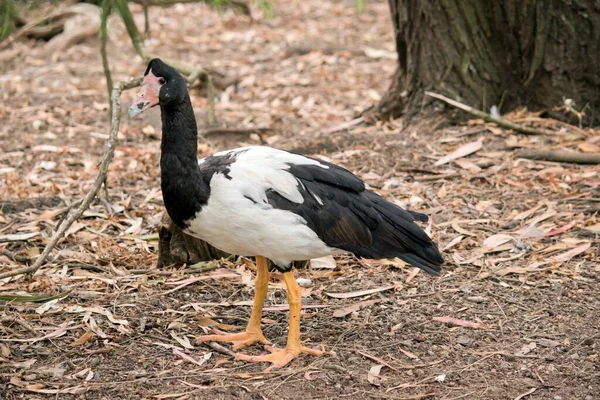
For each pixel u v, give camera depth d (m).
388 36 17.92
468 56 11.31
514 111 11.48
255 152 6.51
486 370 6.24
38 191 10.02
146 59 10.75
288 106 13.48
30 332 6.69
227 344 6.71
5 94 14.09
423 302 7.35
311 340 6.78
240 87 14.55
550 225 8.74
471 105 11.43
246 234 6.18
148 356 6.43
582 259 8.08
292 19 19.50
